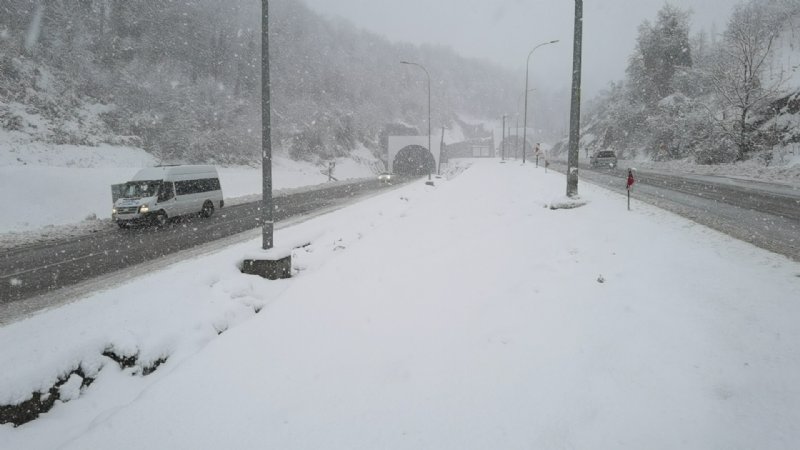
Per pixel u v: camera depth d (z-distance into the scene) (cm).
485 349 492
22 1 4384
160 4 6431
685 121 4438
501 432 350
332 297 691
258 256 929
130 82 4697
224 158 4806
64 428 464
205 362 490
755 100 3541
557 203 1387
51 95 3912
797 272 659
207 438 362
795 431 325
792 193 1766
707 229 1003
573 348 474
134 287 831
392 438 350
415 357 485
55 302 802
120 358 583
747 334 469
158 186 1758
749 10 5244
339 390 425
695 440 324
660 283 639
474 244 992
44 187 2019
